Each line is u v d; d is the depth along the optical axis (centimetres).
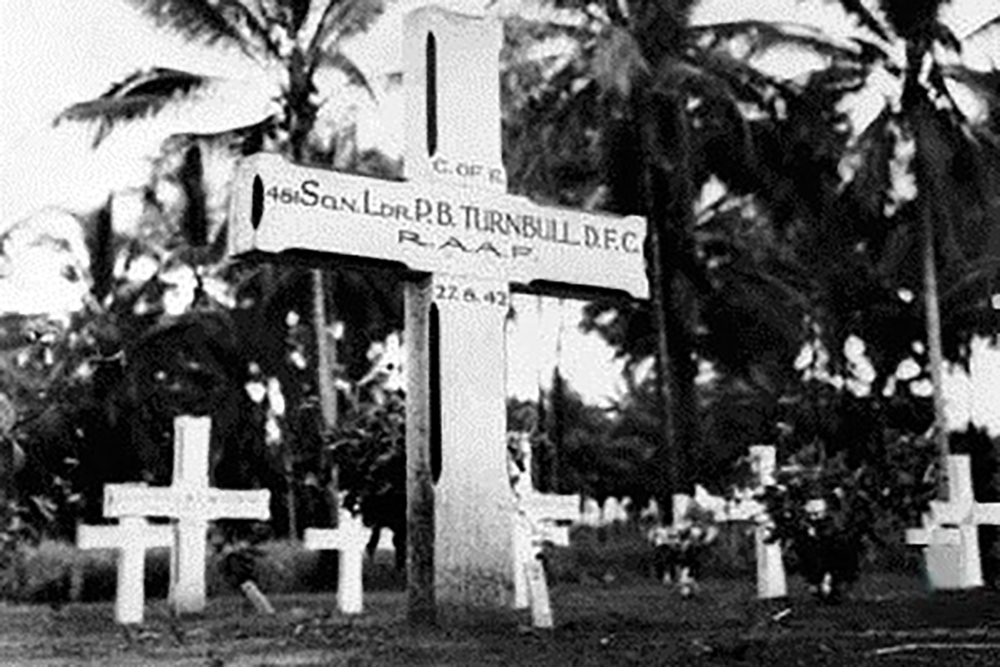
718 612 1026
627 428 3331
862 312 2942
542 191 2370
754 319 2695
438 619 873
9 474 1922
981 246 2762
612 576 2119
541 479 2662
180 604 1148
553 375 3012
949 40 2388
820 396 2481
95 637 859
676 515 1609
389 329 2878
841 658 628
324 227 862
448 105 930
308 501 2477
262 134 2309
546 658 650
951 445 2423
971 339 2930
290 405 2653
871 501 1147
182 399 2502
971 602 1095
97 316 2445
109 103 2186
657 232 2355
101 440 2231
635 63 2125
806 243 2881
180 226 2531
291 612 1180
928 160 2333
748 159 2314
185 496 1148
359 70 2264
